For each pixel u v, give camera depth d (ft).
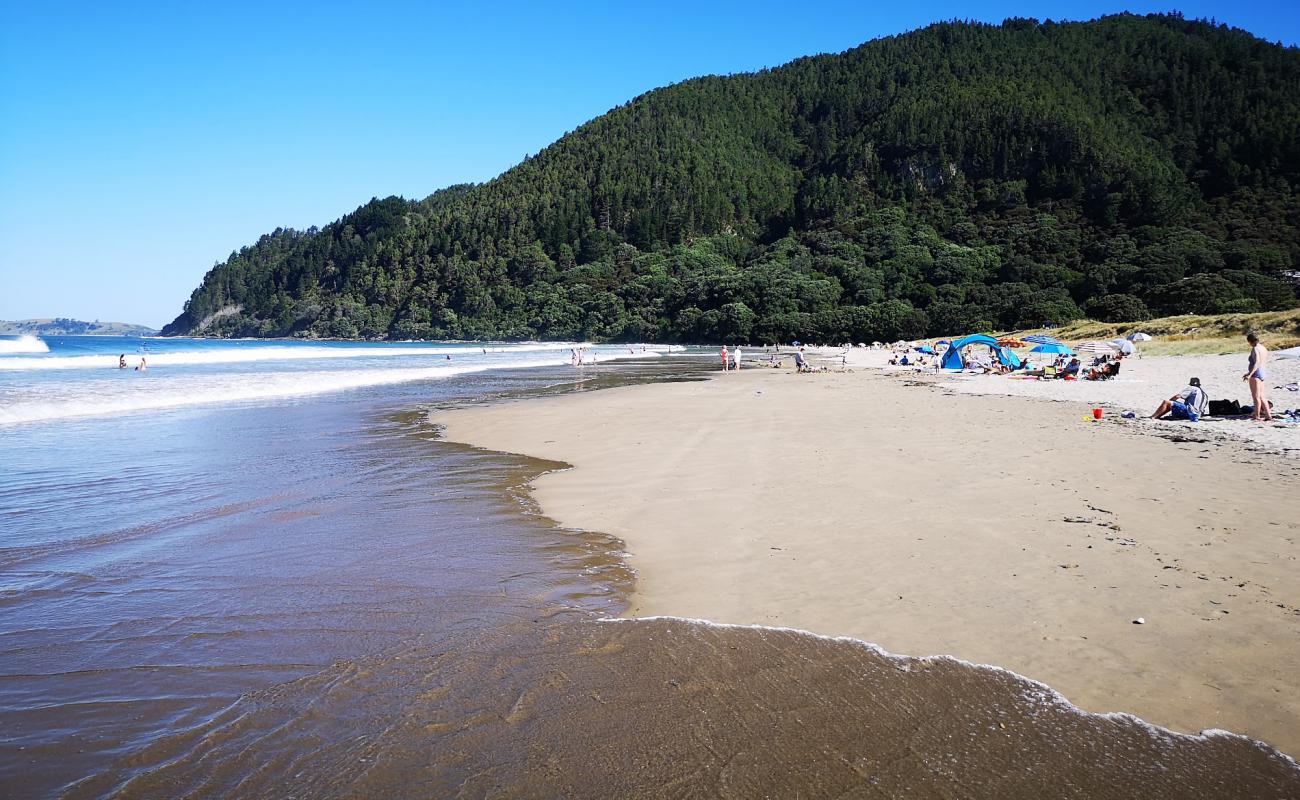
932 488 30.30
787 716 13.44
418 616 18.62
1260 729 12.73
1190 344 115.14
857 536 24.13
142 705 14.24
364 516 28.78
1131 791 11.22
